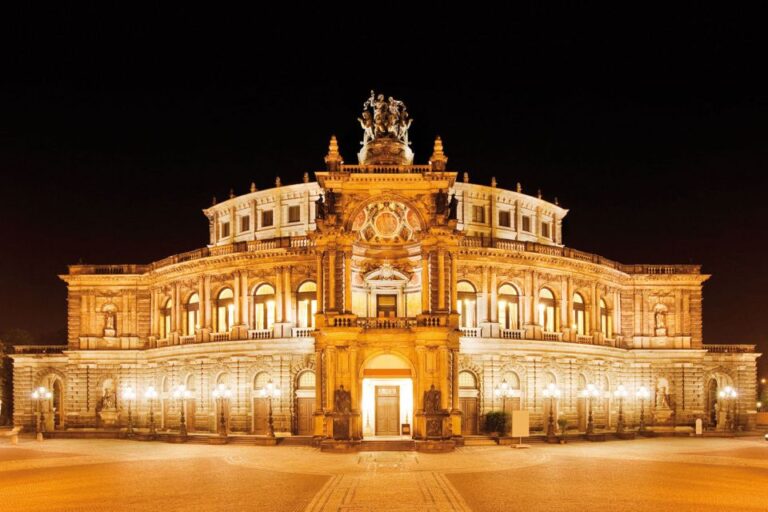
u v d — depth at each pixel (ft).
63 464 196.34
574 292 297.74
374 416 249.14
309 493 138.92
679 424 316.40
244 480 157.99
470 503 126.62
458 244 236.02
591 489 142.51
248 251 278.26
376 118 255.70
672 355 318.86
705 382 338.13
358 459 195.93
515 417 228.43
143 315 322.75
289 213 308.40
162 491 143.74
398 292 253.65
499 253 275.80
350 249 232.32
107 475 170.50
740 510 120.47
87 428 315.17
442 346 224.12
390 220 248.73
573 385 288.30
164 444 258.78
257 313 282.36
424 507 122.83
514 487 145.07
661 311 322.75
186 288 301.63
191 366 292.61
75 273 323.78
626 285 322.96
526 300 282.36
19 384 337.52
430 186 232.53
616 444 251.60
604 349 301.43
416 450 217.36
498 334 272.51
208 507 125.29
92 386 318.86
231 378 276.82
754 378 334.44
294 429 265.95
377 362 232.53
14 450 240.73
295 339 266.36
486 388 268.21
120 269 324.60
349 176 232.32
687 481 154.40
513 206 317.83
